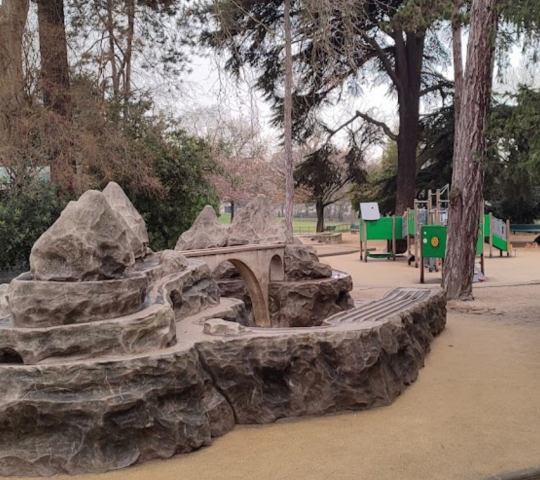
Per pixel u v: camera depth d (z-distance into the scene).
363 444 4.75
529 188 31.48
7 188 12.70
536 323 9.88
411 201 29.73
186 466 4.33
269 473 4.24
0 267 12.02
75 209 4.93
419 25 14.96
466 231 12.41
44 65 14.35
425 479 4.15
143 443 4.38
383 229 23.83
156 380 4.53
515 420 5.28
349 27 19.75
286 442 4.77
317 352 5.45
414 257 22.52
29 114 13.73
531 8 9.04
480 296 13.16
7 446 4.23
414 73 29.27
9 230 11.80
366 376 5.58
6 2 13.89
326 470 4.29
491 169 10.84
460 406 5.66
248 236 10.92
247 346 5.26
